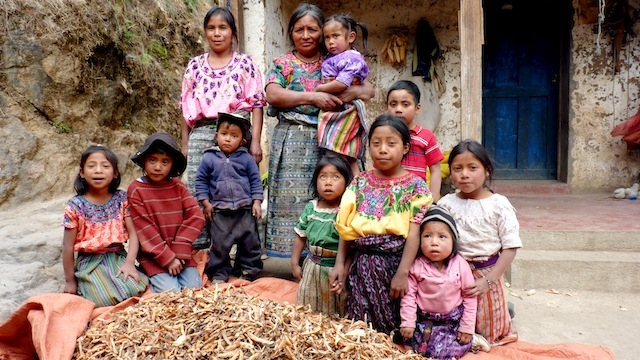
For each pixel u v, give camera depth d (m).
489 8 5.77
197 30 5.61
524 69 5.85
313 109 3.00
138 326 2.18
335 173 2.54
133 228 2.79
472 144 2.36
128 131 4.50
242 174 3.03
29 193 3.58
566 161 5.60
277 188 3.07
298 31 2.98
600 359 2.19
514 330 2.58
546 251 3.59
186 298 2.43
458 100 5.76
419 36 5.59
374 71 5.85
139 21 4.74
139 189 2.80
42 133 3.74
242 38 4.67
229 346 1.97
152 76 4.78
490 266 2.39
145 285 2.71
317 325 2.21
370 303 2.35
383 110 5.86
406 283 2.25
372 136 2.33
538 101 5.88
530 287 3.37
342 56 2.91
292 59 3.06
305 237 2.71
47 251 2.83
